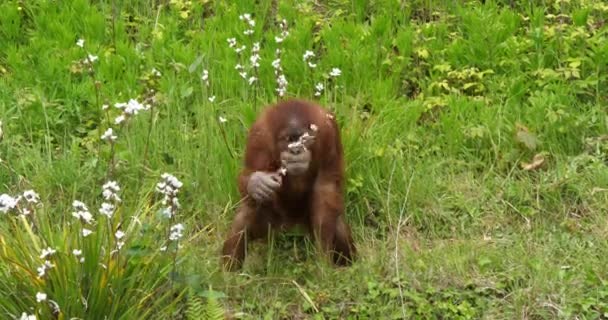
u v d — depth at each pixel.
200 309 9.38
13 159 12.07
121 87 13.16
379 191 11.49
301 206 10.85
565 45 13.51
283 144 10.16
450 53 13.65
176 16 14.56
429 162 12.02
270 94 12.84
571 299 10.10
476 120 12.61
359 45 13.62
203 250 10.86
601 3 14.31
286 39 13.66
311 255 10.79
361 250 11.04
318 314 9.93
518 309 10.03
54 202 11.55
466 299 10.16
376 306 10.01
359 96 12.75
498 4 14.82
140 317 9.28
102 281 9.16
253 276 10.41
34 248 9.45
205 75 11.73
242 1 14.59
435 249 10.85
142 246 9.48
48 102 12.88
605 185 11.67
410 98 13.39
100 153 11.90
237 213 10.64
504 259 10.68
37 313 8.98
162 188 9.62
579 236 11.15
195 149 11.95
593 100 13.02
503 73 13.48
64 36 13.95
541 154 12.04
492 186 11.88
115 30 14.16
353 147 11.65
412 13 14.75
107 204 9.15
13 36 14.27
